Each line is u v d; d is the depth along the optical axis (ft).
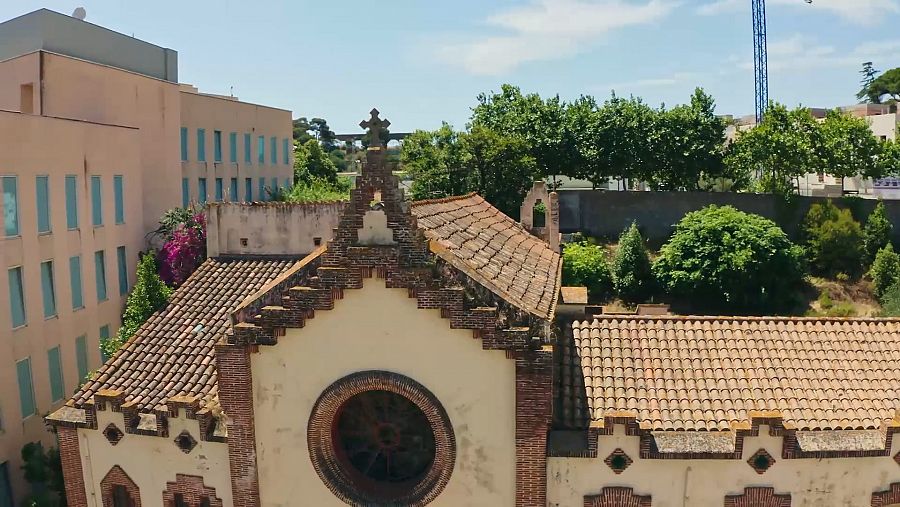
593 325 60.64
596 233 209.05
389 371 51.06
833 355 57.72
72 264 101.76
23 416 86.89
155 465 58.29
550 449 50.70
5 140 85.92
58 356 96.43
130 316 83.61
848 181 263.08
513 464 50.78
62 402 96.58
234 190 203.92
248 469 53.62
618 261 179.01
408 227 49.26
